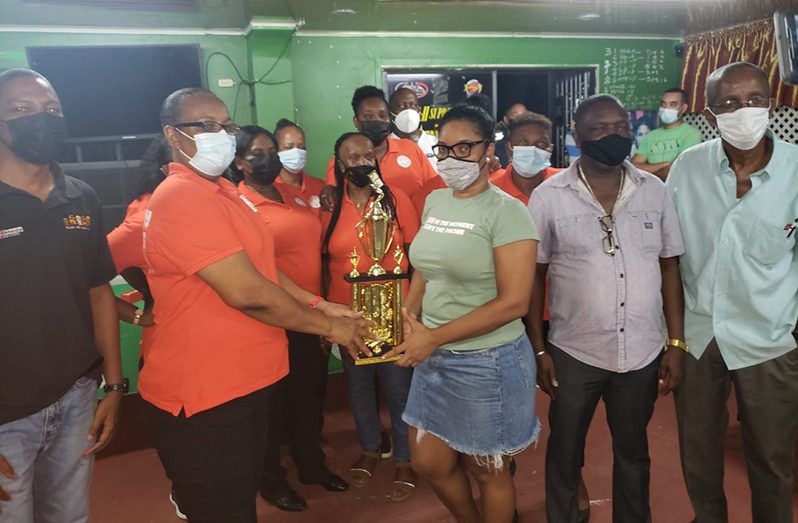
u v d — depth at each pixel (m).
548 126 2.47
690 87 4.80
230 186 1.68
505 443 1.78
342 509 2.61
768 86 1.73
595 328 1.87
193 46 3.96
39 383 1.51
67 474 1.65
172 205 1.47
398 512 2.57
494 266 1.73
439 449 1.89
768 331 1.83
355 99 3.04
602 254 1.85
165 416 1.56
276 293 1.53
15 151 1.45
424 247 1.81
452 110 1.74
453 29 4.45
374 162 2.49
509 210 1.69
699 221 1.89
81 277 1.60
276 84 3.99
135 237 1.97
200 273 1.46
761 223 1.79
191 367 1.52
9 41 3.64
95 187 3.96
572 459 2.01
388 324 1.90
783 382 1.85
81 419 1.65
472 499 2.03
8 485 1.49
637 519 2.05
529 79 4.86
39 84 1.47
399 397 2.64
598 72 4.85
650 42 4.91
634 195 1.86
